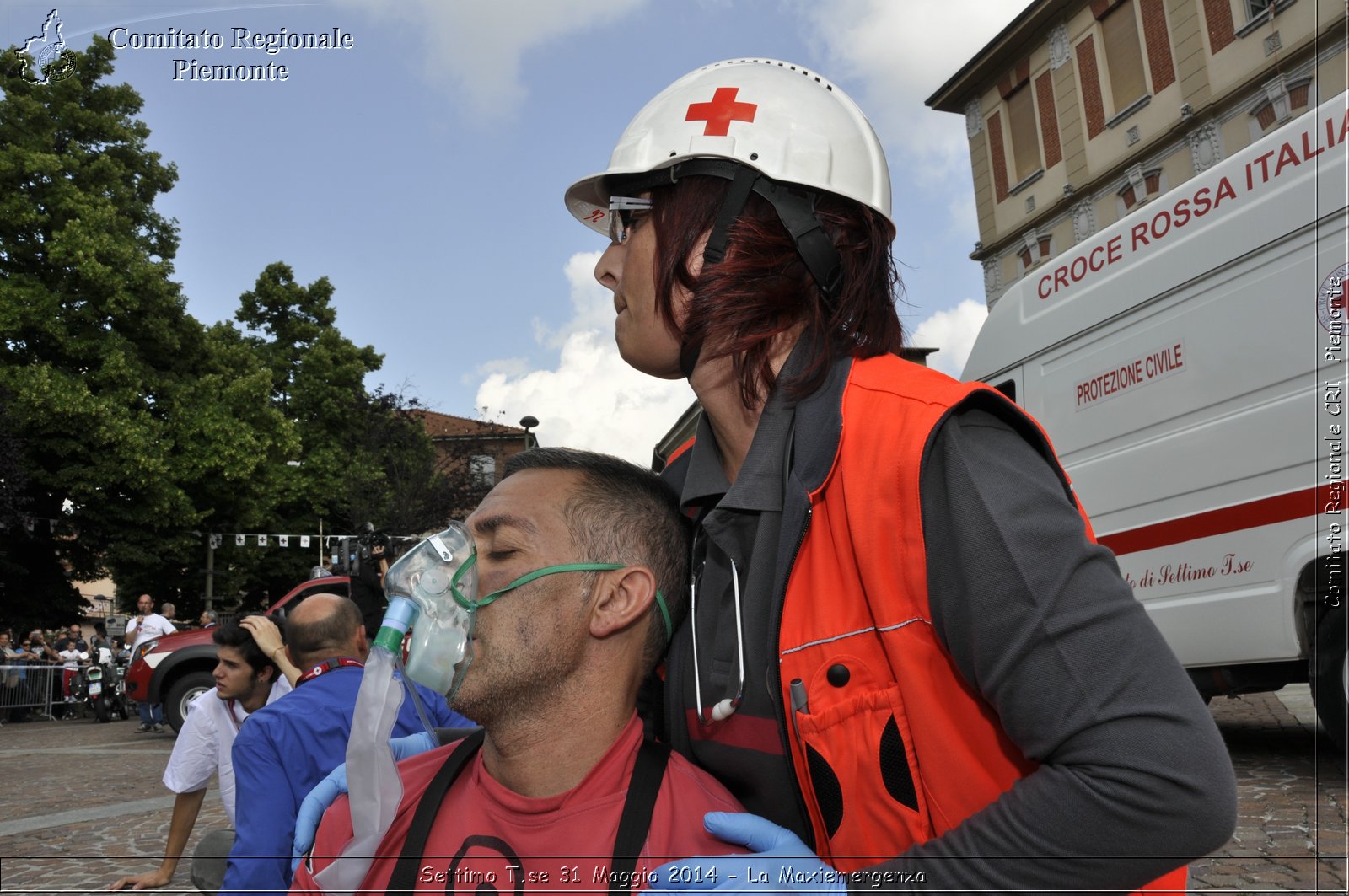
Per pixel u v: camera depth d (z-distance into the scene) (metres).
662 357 1.07
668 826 0.96
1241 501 4.25
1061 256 5.53
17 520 20.52
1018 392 5.78
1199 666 4.49
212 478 23.28
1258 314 4.18
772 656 0.91
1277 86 15.62
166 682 10.63
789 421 0.96
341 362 29.52
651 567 1.06
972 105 23.06
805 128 1.01
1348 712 3.75
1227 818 0.70
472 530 1.06
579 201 1.24
